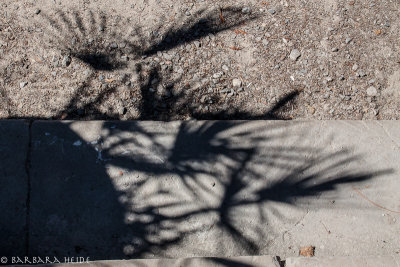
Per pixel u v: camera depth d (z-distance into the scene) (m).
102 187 3.12
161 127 3.26
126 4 4.05
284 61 3.94
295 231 3.12
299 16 4.10
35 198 3.08
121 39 3.93
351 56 3.98
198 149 3.22
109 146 3.20
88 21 3.97
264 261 2.86
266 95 3.83
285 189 3.17
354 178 3.22
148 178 3.15
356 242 3.12
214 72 3.87
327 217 3.15
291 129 3.31
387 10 4.16
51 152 3.16
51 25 3.96
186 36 3.97
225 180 3.16
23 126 3.21
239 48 3.96
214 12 4.08
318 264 2.91
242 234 3.09
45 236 3.03
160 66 3.86
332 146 3.28
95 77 3.80
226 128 3.28
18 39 3.90
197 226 3.08
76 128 3.22
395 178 3.25
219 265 2.82
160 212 3.09
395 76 3.95
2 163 3.12
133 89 3.78
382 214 3.18
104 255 3.02
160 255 3.05
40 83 3.78
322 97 3.84
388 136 3.34
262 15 4.09
